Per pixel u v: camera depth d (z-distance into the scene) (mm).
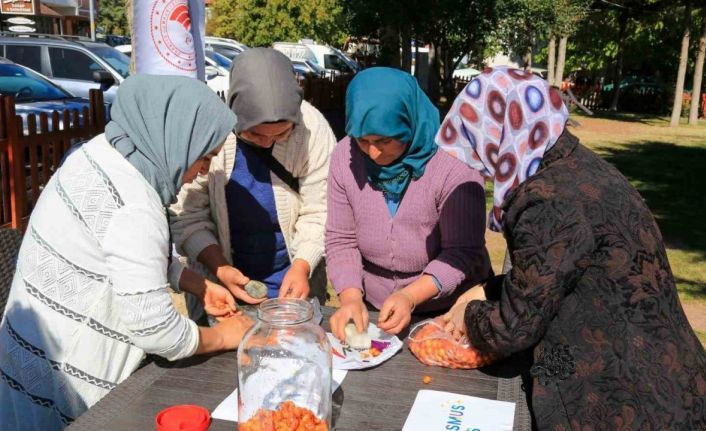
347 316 2139
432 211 2230
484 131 1669
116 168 1794
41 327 1892
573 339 1586
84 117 5969
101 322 1896
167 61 3238
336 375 1948
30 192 5566
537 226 1559
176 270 2160
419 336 2088
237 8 26016
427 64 20672
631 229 1558
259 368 1641
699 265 6129
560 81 20234
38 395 1928
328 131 2691
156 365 1982
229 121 1863
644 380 1509
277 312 1659
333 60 22500
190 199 2537
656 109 23672
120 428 1665
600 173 1614
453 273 2164
